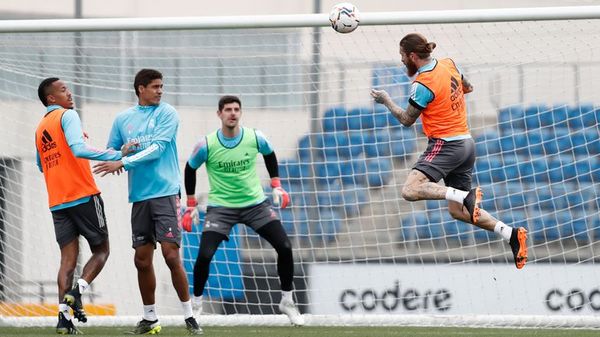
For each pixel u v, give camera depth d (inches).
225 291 1515.7
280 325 1349.7
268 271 1578.5
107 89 1697.8
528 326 1338.6
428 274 1457.9
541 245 1523.1
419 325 1342.3
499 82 1711.4
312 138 1680.6
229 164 1229.7
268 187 1668.3
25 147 1526.8
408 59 1043.9
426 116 1046.4
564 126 1667.1
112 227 1556.3
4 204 1473.9
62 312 1062.4
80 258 1508.4
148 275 1074.7
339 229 1660.9
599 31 1600.6
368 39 1675.7
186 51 1772.9
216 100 1722.4
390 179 1691.7
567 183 1653.5
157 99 1055.0
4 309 1432.1
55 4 2020.2
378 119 1692.9
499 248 1644.9
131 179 1055.0
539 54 1663.4
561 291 1445.6
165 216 1043.9
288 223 1648.6
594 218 1636.3
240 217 1243.8
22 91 1573.6
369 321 1341.0
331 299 1467.8
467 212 1061.1
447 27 1717.5
